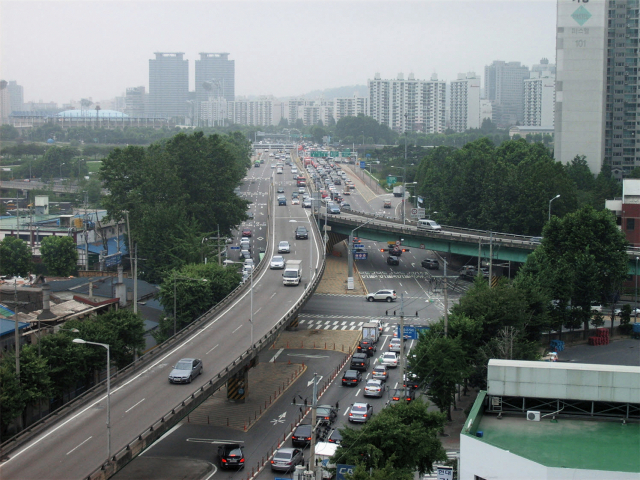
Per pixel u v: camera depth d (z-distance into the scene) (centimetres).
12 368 7950
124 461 6109
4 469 5891
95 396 7588
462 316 9481
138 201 16112
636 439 5450
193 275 12056
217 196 17875
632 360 11362
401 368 7625
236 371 8469
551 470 4809
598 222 13362
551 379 5912
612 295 14525
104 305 11181
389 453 6253
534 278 12194
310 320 13638
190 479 7006
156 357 8900
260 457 7619
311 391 9719
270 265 14362
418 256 19888
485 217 18650
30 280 14125
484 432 5578
